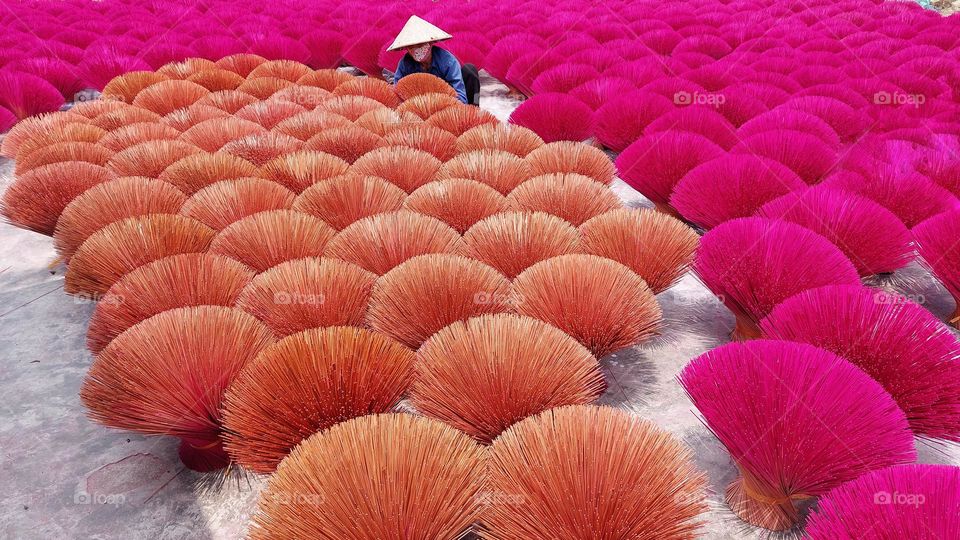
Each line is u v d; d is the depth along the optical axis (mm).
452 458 1406
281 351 1664
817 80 5418
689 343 2463
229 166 3260
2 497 1762
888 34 7441
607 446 1386
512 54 6520
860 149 3734
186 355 1712
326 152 3658
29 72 5422
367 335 1737
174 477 1838
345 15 9469
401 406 2002
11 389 2225
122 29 8000
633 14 9219
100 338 2057
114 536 1643
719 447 1914
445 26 8273
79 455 1918
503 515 1332
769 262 2229
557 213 2861
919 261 2637
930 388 1754
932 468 1321
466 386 1669
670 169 3328
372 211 2857
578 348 1784
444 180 2932
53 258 3217
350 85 4910
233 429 1581
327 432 1439
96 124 4176
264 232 2494
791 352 1663
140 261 2410
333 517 1265
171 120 4258
